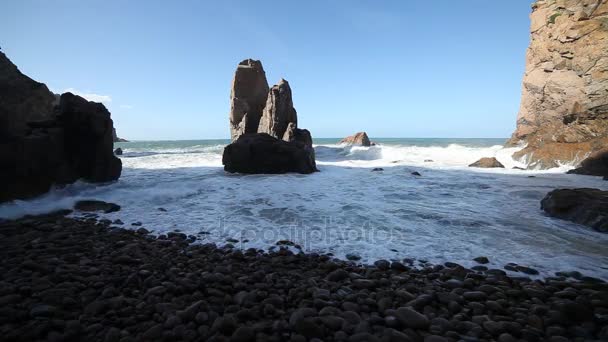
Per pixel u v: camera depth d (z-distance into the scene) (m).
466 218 7.22
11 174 8.07
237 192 10.36
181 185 11.48
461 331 3.04
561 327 3.11
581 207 6.95
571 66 17.89
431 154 23.94
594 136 15.90
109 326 2.99
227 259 4.93
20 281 3.83
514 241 5.74
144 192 9.88
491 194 9.99
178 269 4.37
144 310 3.29
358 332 2.92
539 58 20.45
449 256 5.08
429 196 9.75
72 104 10.54
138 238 5.92
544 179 12.88
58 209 7.83
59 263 4.48
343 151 26.92
